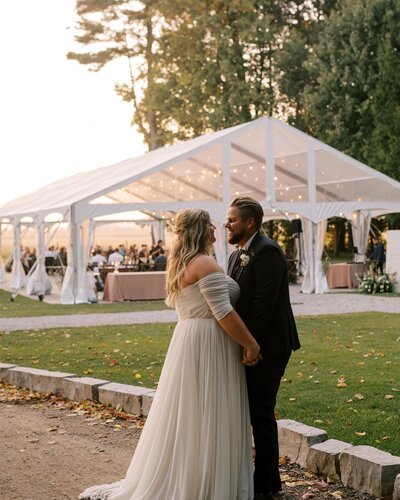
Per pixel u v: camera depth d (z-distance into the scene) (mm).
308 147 20672
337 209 21000
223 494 3961
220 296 3979
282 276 4129
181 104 37281
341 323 12516
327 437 4871
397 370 7816
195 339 4059
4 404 6887
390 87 31625
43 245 21094
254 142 20797
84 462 4941
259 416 4211
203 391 4027
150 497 4012
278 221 35500
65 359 8984
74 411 6441
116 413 6234
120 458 5020
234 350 4125
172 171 20609
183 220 4129
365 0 33250
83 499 4223
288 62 35312
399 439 5109
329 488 4379
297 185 22594
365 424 5520
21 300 19594
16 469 4809
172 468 4023
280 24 37656
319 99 33312
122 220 28250
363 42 33219
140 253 25438
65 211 18688
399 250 20500
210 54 36250
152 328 12320
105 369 8211
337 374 7645
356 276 22484
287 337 4176
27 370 7641
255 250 4148
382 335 10797
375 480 4195
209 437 3982
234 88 35406
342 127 32469
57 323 13406
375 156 31484
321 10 38094
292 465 4820
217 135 20875
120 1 37438
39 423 6059
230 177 21359
